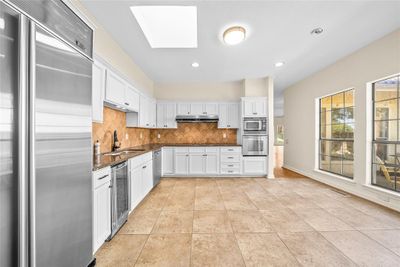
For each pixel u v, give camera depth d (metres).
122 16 2.22
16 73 0.95
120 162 2.18
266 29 2.52
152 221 2.40
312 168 4.59
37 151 1.04
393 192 2.77
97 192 1.72
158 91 5.22
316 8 2.10
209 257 1.71
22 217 0.96
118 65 2.91
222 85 5.19
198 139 5.28
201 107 4.97
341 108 3.88
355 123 3.31
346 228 2.21
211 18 2.27
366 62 3.05
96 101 2.05
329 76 3.93
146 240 1.98
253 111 4.68
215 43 2.90
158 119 4.96
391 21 2.37
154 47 3.03
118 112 3.38
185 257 1.71
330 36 2.73
